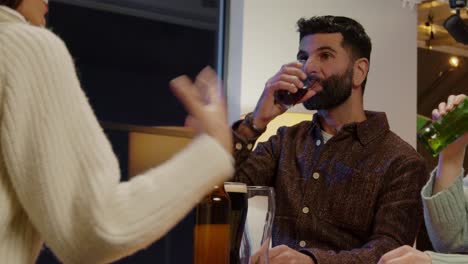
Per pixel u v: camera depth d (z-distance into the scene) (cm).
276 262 180
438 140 189
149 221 101
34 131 99
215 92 114
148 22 1082
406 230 237
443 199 209
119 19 1084
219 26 454
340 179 248
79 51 1066
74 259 101
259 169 262
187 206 105
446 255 172
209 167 107
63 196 98
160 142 1037
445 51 594
